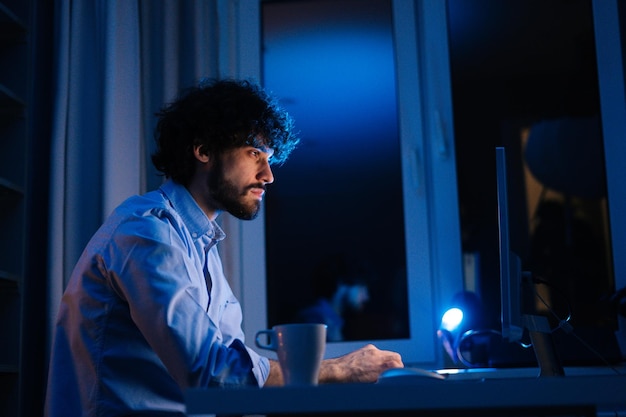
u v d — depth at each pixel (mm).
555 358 1436
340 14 2764
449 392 820
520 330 1329
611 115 2498
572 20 2570
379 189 2658
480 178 2529
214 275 1748
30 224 2393
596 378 823
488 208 2508
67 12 2469
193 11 2537
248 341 2572
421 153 2613
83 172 2396
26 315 2336
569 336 2242
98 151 2414
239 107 1732
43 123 2498
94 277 1478
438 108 2594
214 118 1699
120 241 1428
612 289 2422
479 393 818
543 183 2506
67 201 2365
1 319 2262
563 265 2459
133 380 1458
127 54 2465
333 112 2717
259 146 1732
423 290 2543
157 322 1304
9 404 2225
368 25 2748
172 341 1283
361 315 2596
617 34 2521
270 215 2678
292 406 827
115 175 2367
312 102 2727
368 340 2564
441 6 2648
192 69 2506
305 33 2764
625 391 806
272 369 1506
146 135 2480
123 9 2490
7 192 2305
